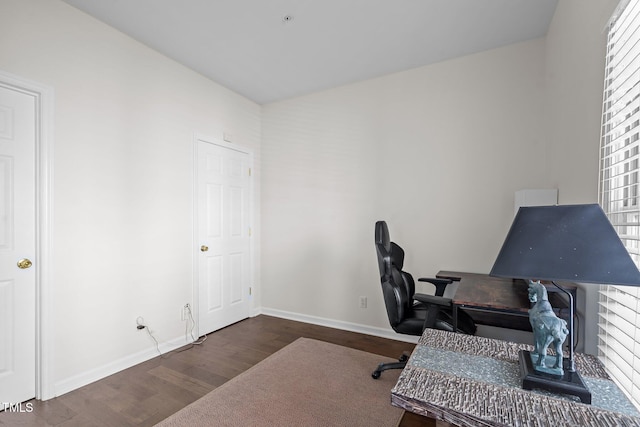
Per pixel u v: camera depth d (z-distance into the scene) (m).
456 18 2.19
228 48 2.57
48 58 1.93
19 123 1.85
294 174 3.57
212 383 2.12
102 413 1.79
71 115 2.05
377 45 2.53
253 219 3.70
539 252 0.82
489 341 1.17
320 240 3.40
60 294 1.99
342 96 3.28
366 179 3.14
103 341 2.22
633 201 1.21
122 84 2.35
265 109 3.77
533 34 2.39
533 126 2.45
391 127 3.02
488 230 2.61
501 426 0.70
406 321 2.00
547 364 0.89
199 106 3.00
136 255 2.44
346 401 1.90
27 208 1.88
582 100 1.61
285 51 2.62
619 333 1.15
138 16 2.16
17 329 1.84
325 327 3.29
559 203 2.07
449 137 2.76
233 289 3.40
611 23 1.21
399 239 2.96
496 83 2.58
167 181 2.70
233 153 3.42
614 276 0.73
